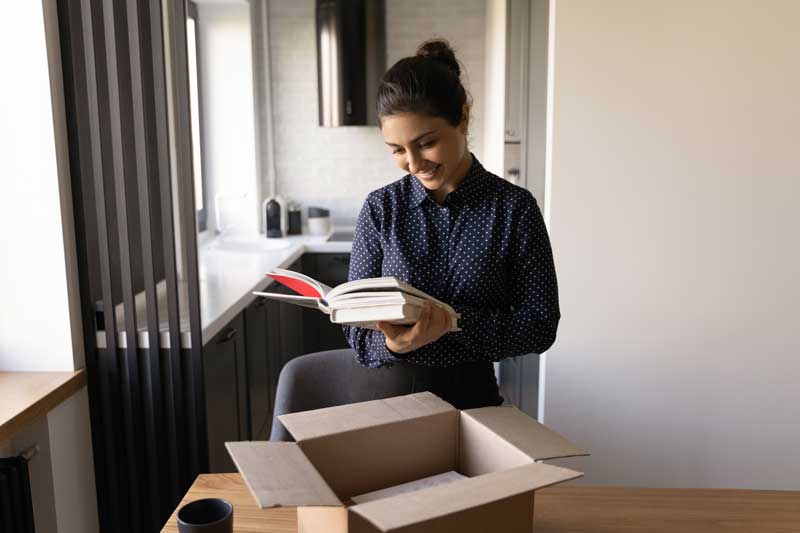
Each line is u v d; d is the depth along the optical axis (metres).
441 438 1.11
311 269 4.34
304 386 1.67
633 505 1.23
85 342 2.16
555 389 2.42
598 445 2.44
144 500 2.27
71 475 2.09
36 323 2.08
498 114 3.91
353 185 4.88
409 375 1.51
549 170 2.31
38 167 2.01
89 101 2.06
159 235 2.88
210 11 4.43
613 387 2.40
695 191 2.28
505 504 0.90
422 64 1.31
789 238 2.29
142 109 2.10
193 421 2.25
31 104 1.98
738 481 2.43
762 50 2.20
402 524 0.77
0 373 2.10
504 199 1.46
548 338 1.45
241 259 3.75
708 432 2.41
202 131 4.53
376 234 1.53
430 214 1.49
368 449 1.05
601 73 2.24
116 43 2.06
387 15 4.66
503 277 1.49
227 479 1.35
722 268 2.32
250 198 4.61
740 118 2.24
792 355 2.35
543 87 2.61
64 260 2.05
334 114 4.48
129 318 2.17
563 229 2.33
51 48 1.97
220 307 2.59
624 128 2.27
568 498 1.26
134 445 2.23
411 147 1.32
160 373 2.21
